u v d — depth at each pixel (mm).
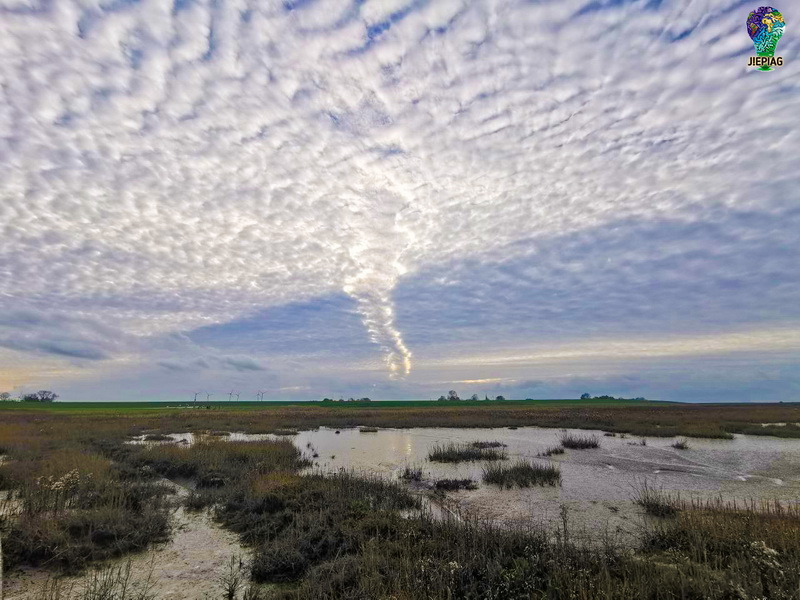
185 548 9430
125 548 9195
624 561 7047
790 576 5969
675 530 8672
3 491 13086
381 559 7598
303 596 6719
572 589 6051
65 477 12258
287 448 22000
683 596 5527
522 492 14016
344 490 12617
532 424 40062
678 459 20828
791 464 19422
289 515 10766
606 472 17484
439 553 8078
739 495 13742
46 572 7988
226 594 7301
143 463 18688
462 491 14242
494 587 6543
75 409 76250
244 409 77750
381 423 41594
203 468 16906
